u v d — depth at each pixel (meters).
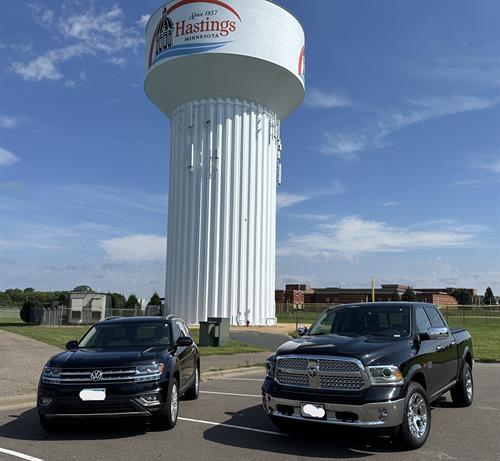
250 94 35.28
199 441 7.12
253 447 6.81
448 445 6.88
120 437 7.38
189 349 10.06
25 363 14.84
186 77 34.16
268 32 33.38
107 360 7.66
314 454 6.47
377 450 6.64
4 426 8.16
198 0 32.97
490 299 124.25
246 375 15.06
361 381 6.41
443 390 8.30
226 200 34.56
